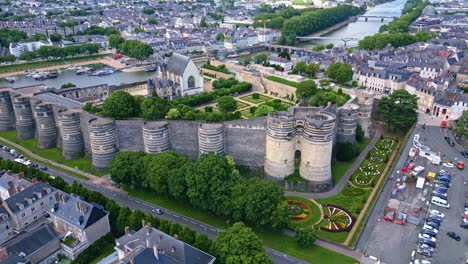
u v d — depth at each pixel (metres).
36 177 180.50
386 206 174.88
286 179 190.88
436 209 171.50
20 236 146.25
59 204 154.00
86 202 150.50
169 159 178.62
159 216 168.75
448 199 178.50
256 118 196.38
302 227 156.50
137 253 114.50
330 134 181.25
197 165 166.38
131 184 188.75
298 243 150.50
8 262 124.06
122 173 181.00
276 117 187.38
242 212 155.12
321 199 181.50
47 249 140.00
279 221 151.25
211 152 181.00
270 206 151.00
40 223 157.62
